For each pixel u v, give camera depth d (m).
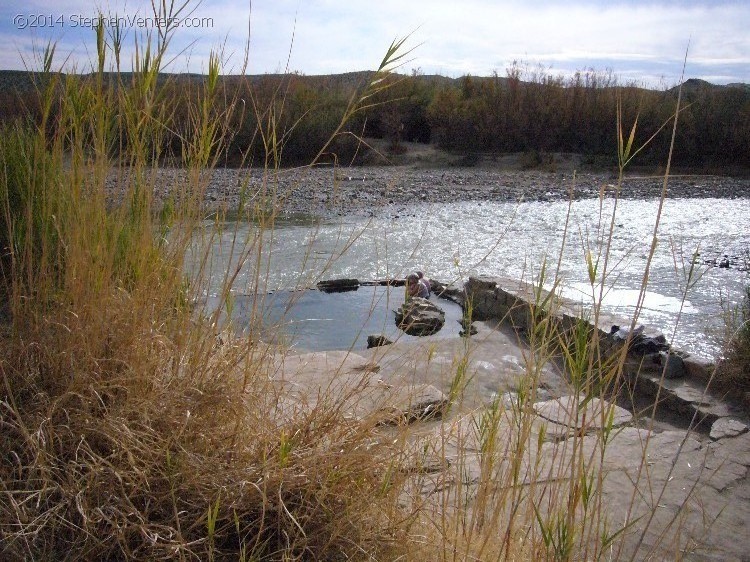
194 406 2.38
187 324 2.62
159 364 2.52
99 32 2.46
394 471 2.46
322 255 11.11
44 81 2.65
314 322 7.58
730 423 4.64
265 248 11.38
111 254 2.55
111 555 2.06
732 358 5.45
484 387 5.19
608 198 20.02
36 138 2.86
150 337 2.49
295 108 13.03
